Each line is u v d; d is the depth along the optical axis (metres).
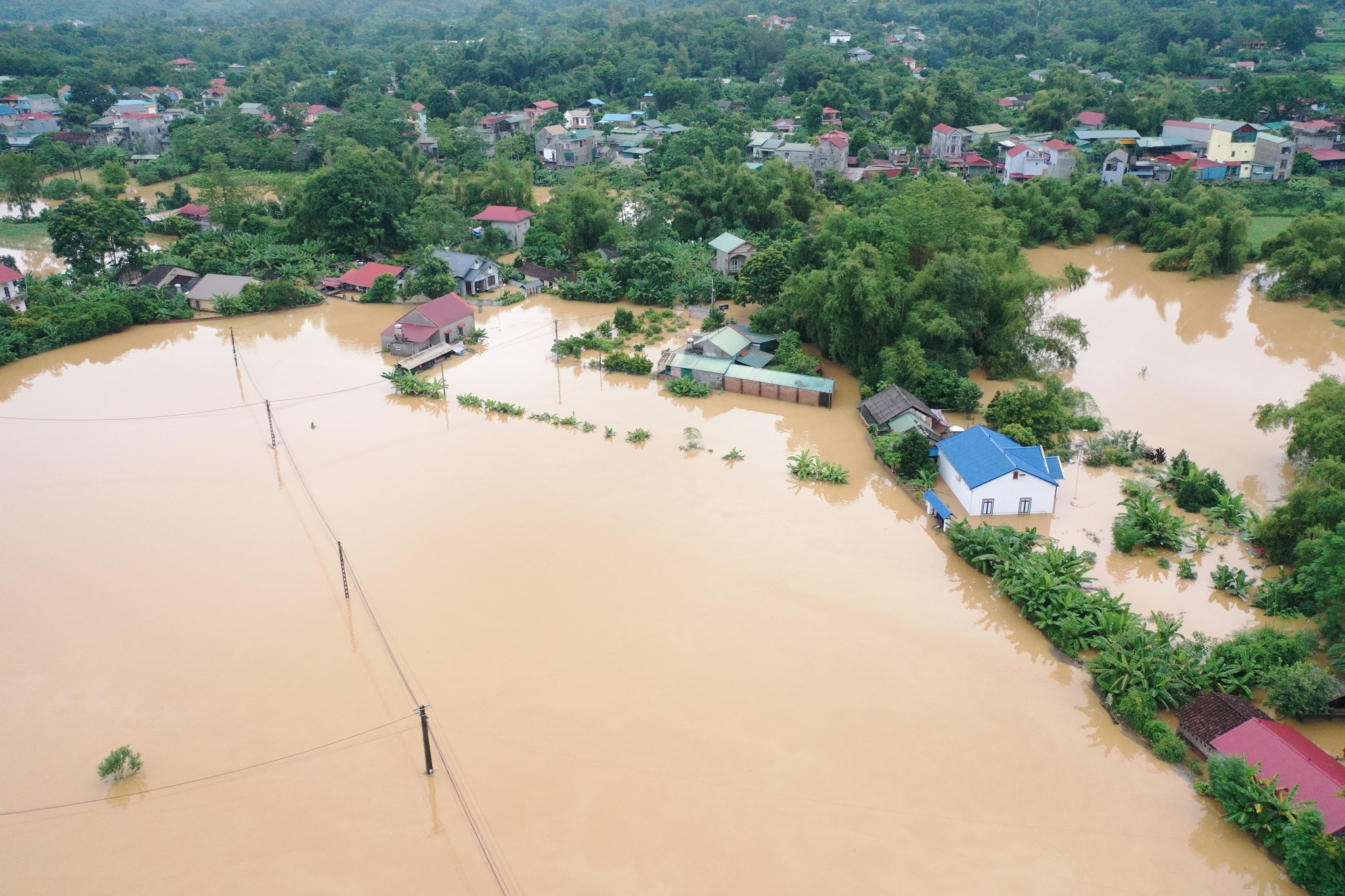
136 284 97.38
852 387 76.19
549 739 38.72
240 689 41.81
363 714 40.34
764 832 34.41
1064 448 62.91
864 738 38.78
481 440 66.25
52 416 69.88
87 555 51.94
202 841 34.34
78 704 41.06
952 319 71.69
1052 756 37.91
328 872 33.06
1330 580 41.59
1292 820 32.41
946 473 60.00
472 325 88.38
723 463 62.91
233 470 61.62
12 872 33.19
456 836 34.41
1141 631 42.25
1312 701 38.38
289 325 92.44
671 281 98.25
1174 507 56.22
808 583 49.47
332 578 49.81
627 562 51.16
